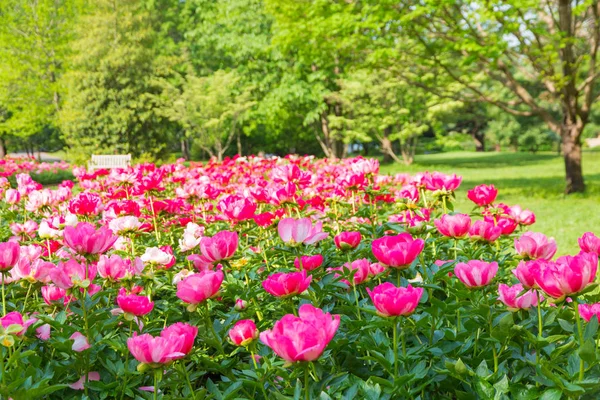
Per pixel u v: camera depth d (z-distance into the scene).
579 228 9.37
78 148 25.53
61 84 30.81
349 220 4.10
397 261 2.00
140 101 26.23
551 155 42.75
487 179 22.03
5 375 1.76
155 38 33.69
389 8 13.36
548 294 1.73
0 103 33.38
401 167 32.03
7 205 5.07
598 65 15.33
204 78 30.30
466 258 2.91
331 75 31.25
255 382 1.87
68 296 2.29
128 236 3.31
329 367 2.07
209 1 33.72
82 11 31.67
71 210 3.55
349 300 2.34
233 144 42.75
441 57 16.25
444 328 2.21
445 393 2.04
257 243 3.54
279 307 2.73
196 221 4.33
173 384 1.96
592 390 1.56
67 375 2.08
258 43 30.17
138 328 2.17
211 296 1.98
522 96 15.54
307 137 38.09
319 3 14.90
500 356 1.96
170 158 27.88
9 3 31.81
